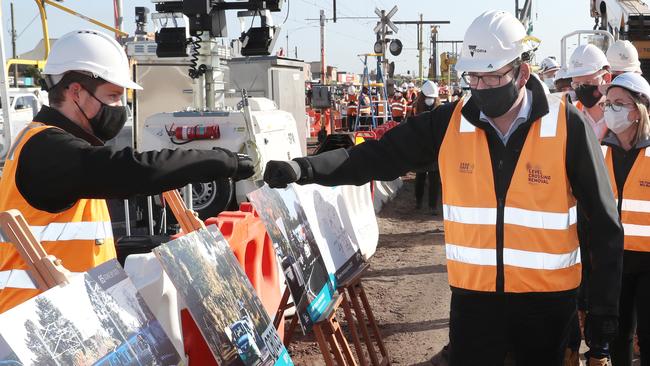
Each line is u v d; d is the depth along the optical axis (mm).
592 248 3041
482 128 3082
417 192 12367
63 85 2789
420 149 3285
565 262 3039
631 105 4172
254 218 5012
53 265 2203
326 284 4027
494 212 3043
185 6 7844
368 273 8023
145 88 12195
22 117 15531
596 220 3012
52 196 2623
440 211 12094
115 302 2270
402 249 9336
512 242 3021
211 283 2850
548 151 3002
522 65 3000
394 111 22047
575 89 5617
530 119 3016
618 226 3012
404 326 6137
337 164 3248
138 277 3182
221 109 8625
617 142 4289
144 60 12172
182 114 8234
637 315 4188
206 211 8555
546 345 3086
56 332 1978
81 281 2160
